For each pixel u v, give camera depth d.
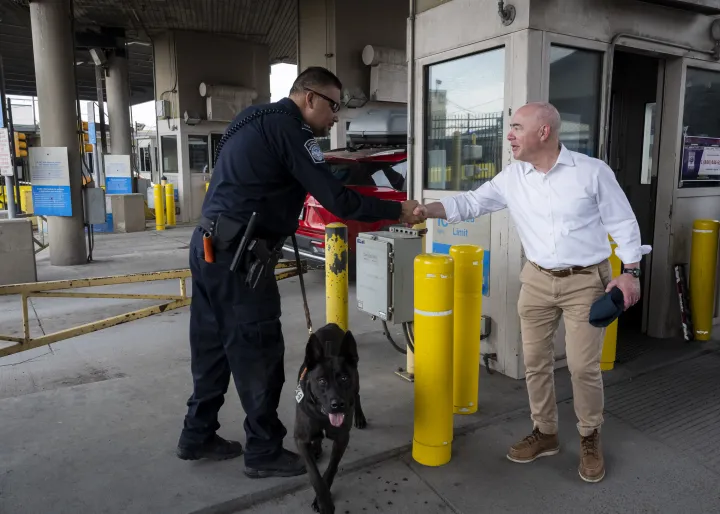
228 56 17.02
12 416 3.31
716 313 4.80
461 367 3.25
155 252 9.64
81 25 15.53
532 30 3.47
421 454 2.79
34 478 2.64
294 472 2.64
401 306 3.44
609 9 3.85
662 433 3.12
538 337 2.77
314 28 12.04
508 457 2.84
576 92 3.87
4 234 6.80
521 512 2.41
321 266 6.57
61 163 8.05
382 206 2.62
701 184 4.76
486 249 3.93
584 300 2.55
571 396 3.57
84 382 3.91
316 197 2.45
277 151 2.39
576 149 3.94
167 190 14.47
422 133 4.46
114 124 16.94
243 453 2.86
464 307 3.19
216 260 2.44
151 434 3.09
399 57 11.80
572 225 2.52
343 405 2.15
